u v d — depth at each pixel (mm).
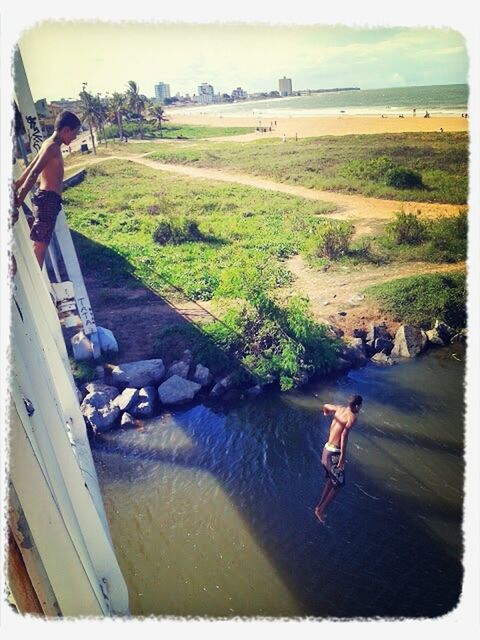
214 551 6453
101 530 4754
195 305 11484
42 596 3488
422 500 7152
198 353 10008
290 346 9922
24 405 3551
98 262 12898
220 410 8992
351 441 8227
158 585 6039
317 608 5738
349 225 13664
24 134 6801
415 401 9125
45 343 5848
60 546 3557
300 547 6488
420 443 8180
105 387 9211
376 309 11195
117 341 10383
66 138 5539
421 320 10977
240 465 7812
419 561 6277
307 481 7488
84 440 6316
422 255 12859
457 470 7633
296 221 14531
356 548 6453
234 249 13547
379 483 7438
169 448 8188
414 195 15344
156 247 13734
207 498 7238
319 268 12781
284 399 9242
